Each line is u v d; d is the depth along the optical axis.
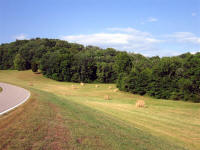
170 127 14.11
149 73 42.06
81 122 8.78
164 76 40.41
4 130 5.68
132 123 13.74
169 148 8.48
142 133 10.21
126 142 7.39
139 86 42.56
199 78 34.84
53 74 68.62
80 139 6.30
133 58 69.38
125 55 60.84
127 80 43.94
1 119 7.11
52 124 7.20
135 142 7.78
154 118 17.05
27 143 5.08
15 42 115.94
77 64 68.94
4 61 96.50
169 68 39.78
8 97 16.45
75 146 5.62
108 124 10.02
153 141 8.88
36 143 5.20
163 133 12.20
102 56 78.62
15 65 86.88
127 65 60.03
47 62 70.31
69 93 39.38
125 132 9.06
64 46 109.56
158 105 27.59
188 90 35.84
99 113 14.40
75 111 11.87
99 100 31.03
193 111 22.73
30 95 17.70
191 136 12.30
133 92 43.91
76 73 68.62
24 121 6.92
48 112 9.38
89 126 8.38
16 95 18.27
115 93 43.19
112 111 18.88
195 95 34.88
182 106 27.41
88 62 69.75
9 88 29.78
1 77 71.62
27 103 11.89
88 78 70.81
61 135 6.21
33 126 6.46
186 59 38.91
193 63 36.16
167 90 38.97
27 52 93.50
